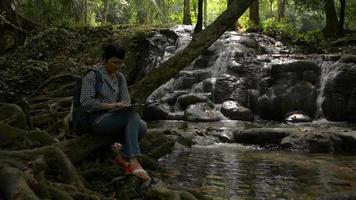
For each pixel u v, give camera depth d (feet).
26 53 54.44
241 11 18.79
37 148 15.10
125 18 106.52
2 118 18.30
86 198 12.53
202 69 45.93
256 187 17.06
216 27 18.79
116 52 14.75
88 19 93.15
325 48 50.34
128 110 14.88
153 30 58.90
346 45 50.37
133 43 53.88
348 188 17.01
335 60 39.40
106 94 14.93
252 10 64.95
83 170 15.48
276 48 50.34
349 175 19.39
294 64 40.45
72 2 76.74
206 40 18.71
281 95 39.65
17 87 44.45
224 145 28.12
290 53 48.73
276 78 40.86
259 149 26.66
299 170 20.42
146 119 39.75
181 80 44.78
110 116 14.83
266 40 51.98
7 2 58.44
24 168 13.37
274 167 20.99
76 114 15.39
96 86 14.79
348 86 37.37
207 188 16.67
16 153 14.17
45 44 55.52
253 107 40.50
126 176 14.98
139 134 15.52
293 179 18.56
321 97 38.70
